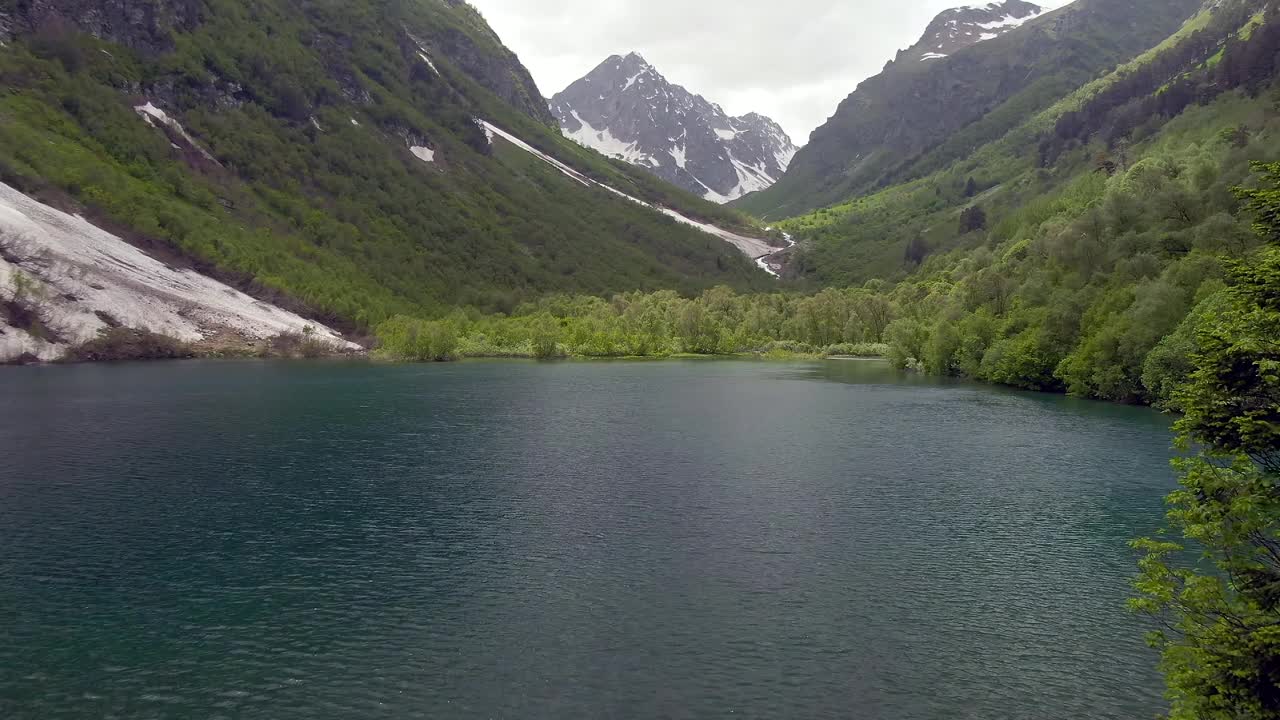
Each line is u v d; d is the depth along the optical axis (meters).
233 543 48.72
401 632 36.88
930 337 164.38
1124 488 62.91
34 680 32.22
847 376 158.00
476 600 40.59
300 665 33.69
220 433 83.19
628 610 39.50
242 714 29.88
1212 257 99.69
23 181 182.62
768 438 84.25
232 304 194.12
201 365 158.12
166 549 47.56
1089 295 119.06
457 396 117.00
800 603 40.50
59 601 39.91
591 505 57.66
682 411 104.12
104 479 63.28
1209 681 21.50
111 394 110.62
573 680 32.62
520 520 53.94
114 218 193.50
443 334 195.50
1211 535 23.98
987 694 31.81
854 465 71.06
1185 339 90.00
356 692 31.55
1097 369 107.62
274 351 180.50
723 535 51.16
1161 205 121.81
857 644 36.12
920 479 65.94
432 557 46.72
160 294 179.00
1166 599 23.98
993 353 133.88
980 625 38.12
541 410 103.81
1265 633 20.34
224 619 38.03
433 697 31.23
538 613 39.06
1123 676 33.31
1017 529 52.56
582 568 45.12
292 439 80.81
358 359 187.12
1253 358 22.77
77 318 159.38
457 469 68.50
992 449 78.12
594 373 163.12
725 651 35.28
